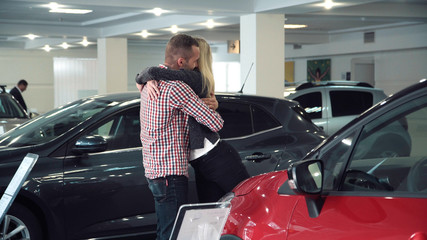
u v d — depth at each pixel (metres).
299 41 22.88
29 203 4.61
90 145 4.58
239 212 2.85
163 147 3.38
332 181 2.45
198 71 3.50
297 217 2.49
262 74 12.16
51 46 23.64
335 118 9.17
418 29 19.81
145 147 3.46
